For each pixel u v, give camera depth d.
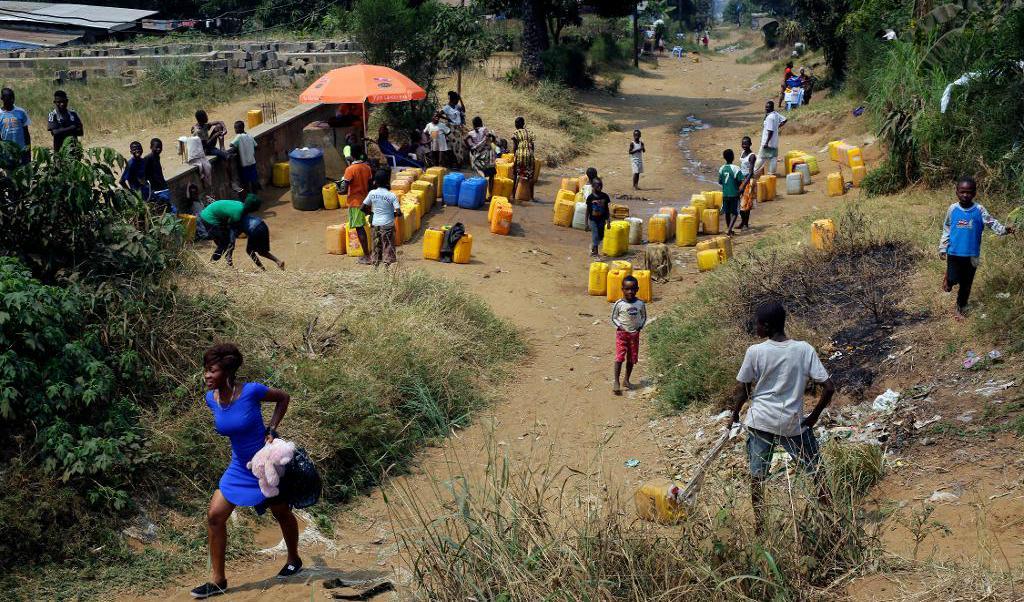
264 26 45.00
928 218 12.85
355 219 13.66
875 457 6.74
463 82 29.30
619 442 8.77
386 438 8.56
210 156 16.50
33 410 6.66
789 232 15.28
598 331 12.39
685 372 9.77
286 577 6.07
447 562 5.04
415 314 10.79
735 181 16.56
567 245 16.58
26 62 29.92
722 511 5.14
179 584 6.11
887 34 20.23
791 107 31.94
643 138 29.91
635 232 16.66
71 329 7.57
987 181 13.14
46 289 7.16
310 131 19.03
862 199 16.44
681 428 8.80
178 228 9.34
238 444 5.68
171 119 24.06
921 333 8.79
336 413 8.28
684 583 4.79
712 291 12.14
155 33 42.41
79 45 35.88
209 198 16.06
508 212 16.30
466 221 17.03
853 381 8.45
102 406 7.18
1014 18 14.19
